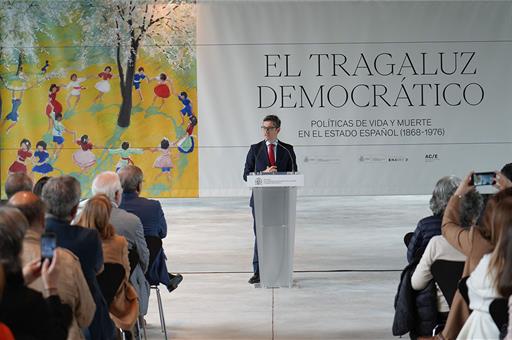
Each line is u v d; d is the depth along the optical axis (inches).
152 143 382.0
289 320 281.4
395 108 379.6
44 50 379.2
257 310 297.4
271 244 331.0
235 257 421.1
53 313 130.0
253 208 343.9
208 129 381.4
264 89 380.5
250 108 380.5
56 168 380.8
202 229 515.8
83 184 381.4
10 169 379.9
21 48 378.6
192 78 380.8
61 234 162.4
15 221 118.5
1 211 119.4
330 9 378.9
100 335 165.3
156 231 245.3
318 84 379.6
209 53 380.2
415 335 197.6
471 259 155.9
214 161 381.7
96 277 180.7
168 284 250.8
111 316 188.1
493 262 140.3
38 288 142.7
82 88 380.2
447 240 171.0
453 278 182.2
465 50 380.2
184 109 381.7
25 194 148.6
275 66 379.9
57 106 380.2
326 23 378.9
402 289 196.7
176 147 381.7
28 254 144.9
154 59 380.8
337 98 379.9
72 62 379.9
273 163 334.0
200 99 380.8
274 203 324.2
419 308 194.9
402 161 380.5
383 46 379.6
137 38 380.5
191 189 382.0
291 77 379.9
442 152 380.2
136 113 381.7
